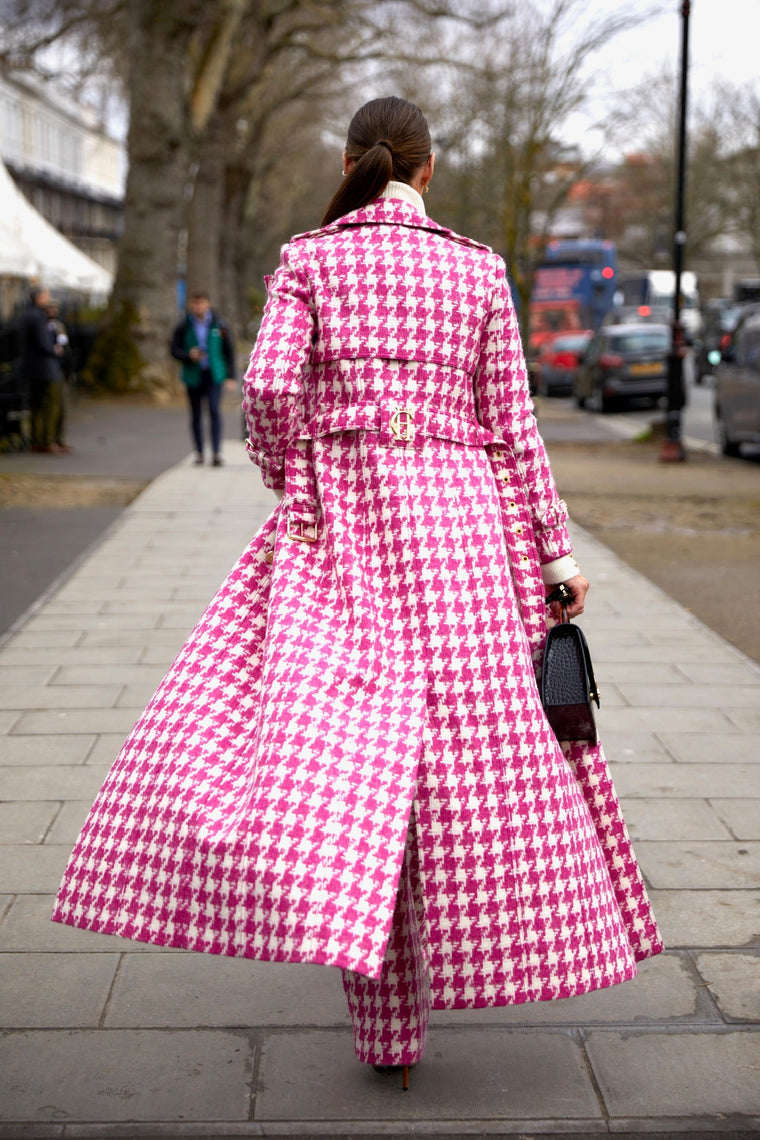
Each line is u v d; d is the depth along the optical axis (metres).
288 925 1.92
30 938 3.09
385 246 2.25
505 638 2.24
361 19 28.14
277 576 2.22
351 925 1.92
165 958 3.02
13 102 56.88
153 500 10.94
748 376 15.51
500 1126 2.35
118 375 23.27
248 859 1.97
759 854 3.63
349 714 2.09
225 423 19.66
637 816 3.91
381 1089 2.46
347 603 2.19
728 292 88.31
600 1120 2.36
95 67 26.36
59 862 3.52
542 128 21.94
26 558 8.26
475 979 2.18
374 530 2.22
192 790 2.10
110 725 4.73
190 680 2.24
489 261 2.31
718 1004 2.80
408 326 2.23
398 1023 2.37
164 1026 2.70
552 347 31.17
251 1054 2.59
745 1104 2.42
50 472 12.93
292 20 30.14
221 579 7.52
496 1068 2.54
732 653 6.00
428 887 2.18
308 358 2.23
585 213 63.56
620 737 4.69
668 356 15.56
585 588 2.42
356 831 1.99
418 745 2.09
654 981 2.91
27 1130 2.32
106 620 6.46
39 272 20.27
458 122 24.83
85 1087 2.46
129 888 2.08
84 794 4.03
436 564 2.21
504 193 23.08
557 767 2.26
